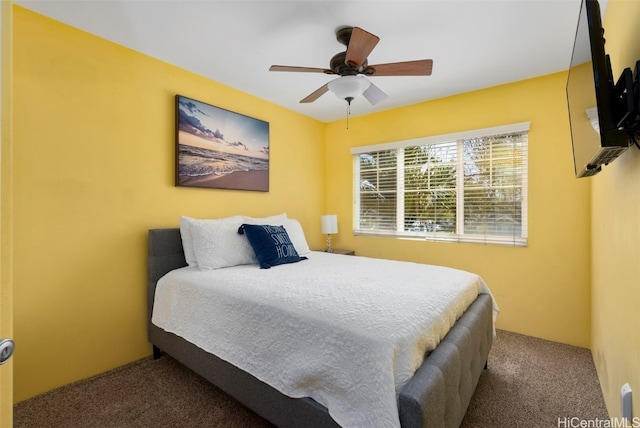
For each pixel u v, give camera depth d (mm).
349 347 1207
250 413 1704
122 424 1617
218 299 1777
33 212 1846
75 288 2012
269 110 3369
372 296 1532
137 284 2326
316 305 1439
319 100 3332
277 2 1756
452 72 2604
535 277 2719
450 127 3131
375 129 3689
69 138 1979
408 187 3477
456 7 1790
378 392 1088
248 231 2459
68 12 1846
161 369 2186
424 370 1168
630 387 1205
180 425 1608
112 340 2189
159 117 2445
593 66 1058
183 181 2557
